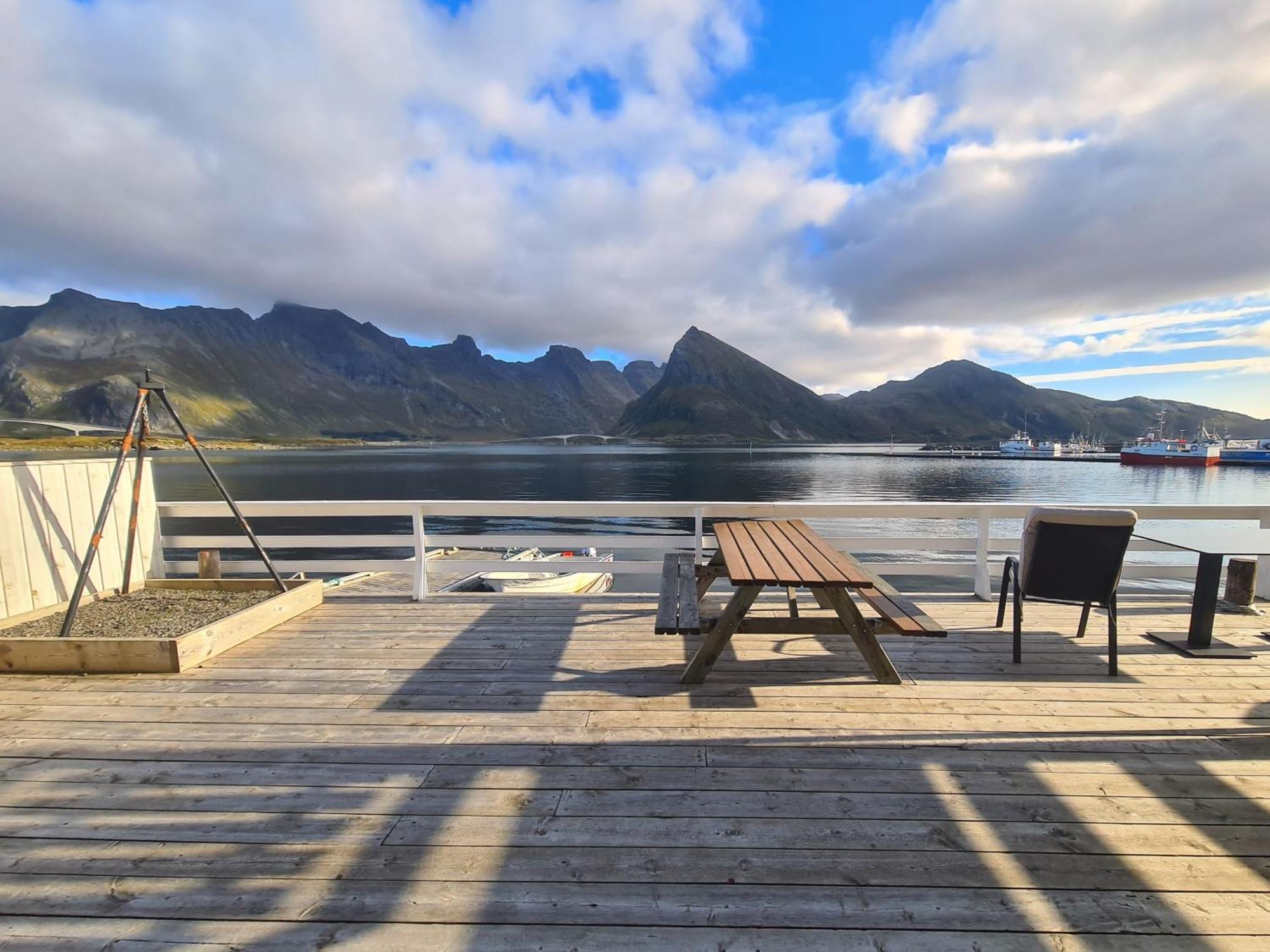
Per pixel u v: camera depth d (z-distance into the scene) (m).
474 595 4.87
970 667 3.28
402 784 2.15
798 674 3.18
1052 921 1.52
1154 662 3.34
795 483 63.19
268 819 1.95
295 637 3.84
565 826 1.90
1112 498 48.16
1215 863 1.73
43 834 1.89
